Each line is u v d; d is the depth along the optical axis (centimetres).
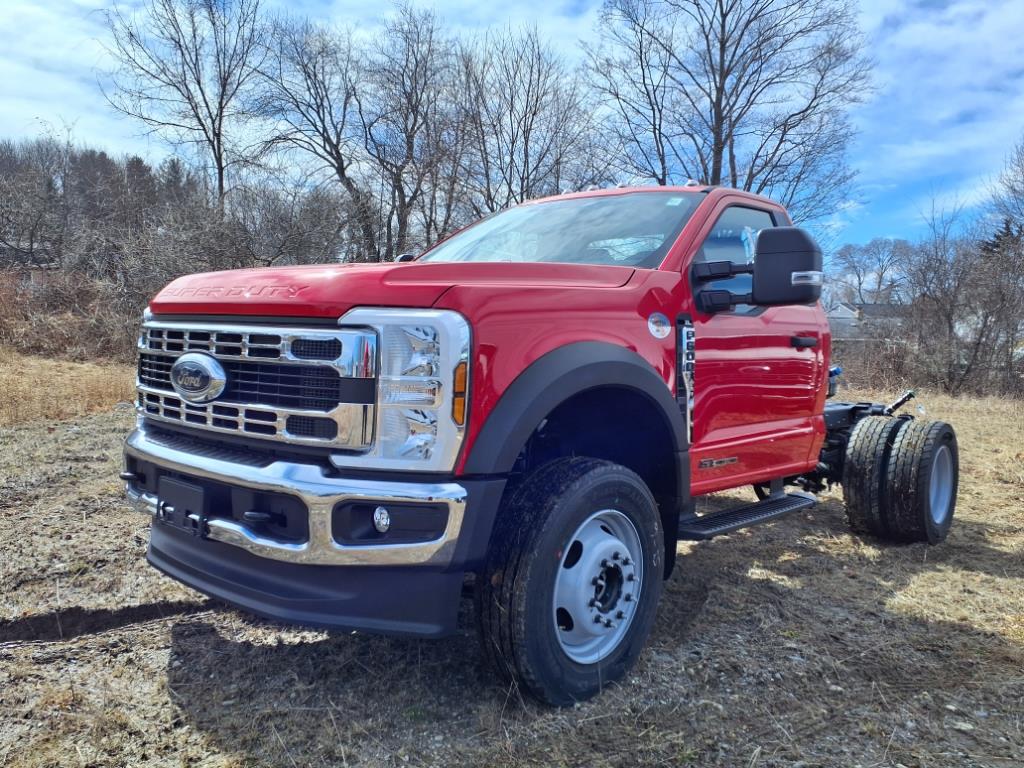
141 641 324
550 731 256
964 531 538
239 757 241
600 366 280
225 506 267
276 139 2633
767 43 2612
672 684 293
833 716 275
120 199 2023
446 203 2697
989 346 2128
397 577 247
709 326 356
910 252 2306
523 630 255
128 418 889
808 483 551
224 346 272
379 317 244
